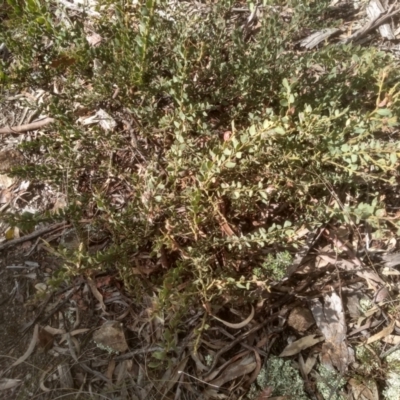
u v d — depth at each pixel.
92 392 0.78
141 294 0.77
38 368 0.80
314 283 0.85
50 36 0.76
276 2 0.89
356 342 0.83
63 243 0.86
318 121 0.67
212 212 0.76
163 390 0.78
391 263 0.87
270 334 0.82
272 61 0.82
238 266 0.80
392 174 0.89
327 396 0.79
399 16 1.04
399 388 0.80
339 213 0.75
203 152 0.80
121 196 0.88
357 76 0.80
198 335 0.67
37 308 0.83
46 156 0.83
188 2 1.00
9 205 0.90
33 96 0.96
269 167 0.77
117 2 0.76
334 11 1.04
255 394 0.78
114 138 0.84
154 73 0.81
